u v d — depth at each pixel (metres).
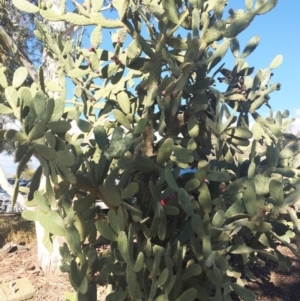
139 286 1.67
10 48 4.19
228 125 2.08
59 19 2.00
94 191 1.72
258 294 3.96
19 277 4.56
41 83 1.71
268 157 1.95
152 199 1.97
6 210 9.71
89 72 2.14
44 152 1.50
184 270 1.83
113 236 1.64
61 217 1.65
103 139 1.81
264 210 1.64
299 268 4.59
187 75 1.81
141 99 2.20
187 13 1.93
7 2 5.27
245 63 2.38
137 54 2.07
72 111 2.21
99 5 2.00
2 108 1.60
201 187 1.84
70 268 1.51
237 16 1.90
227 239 1.78
